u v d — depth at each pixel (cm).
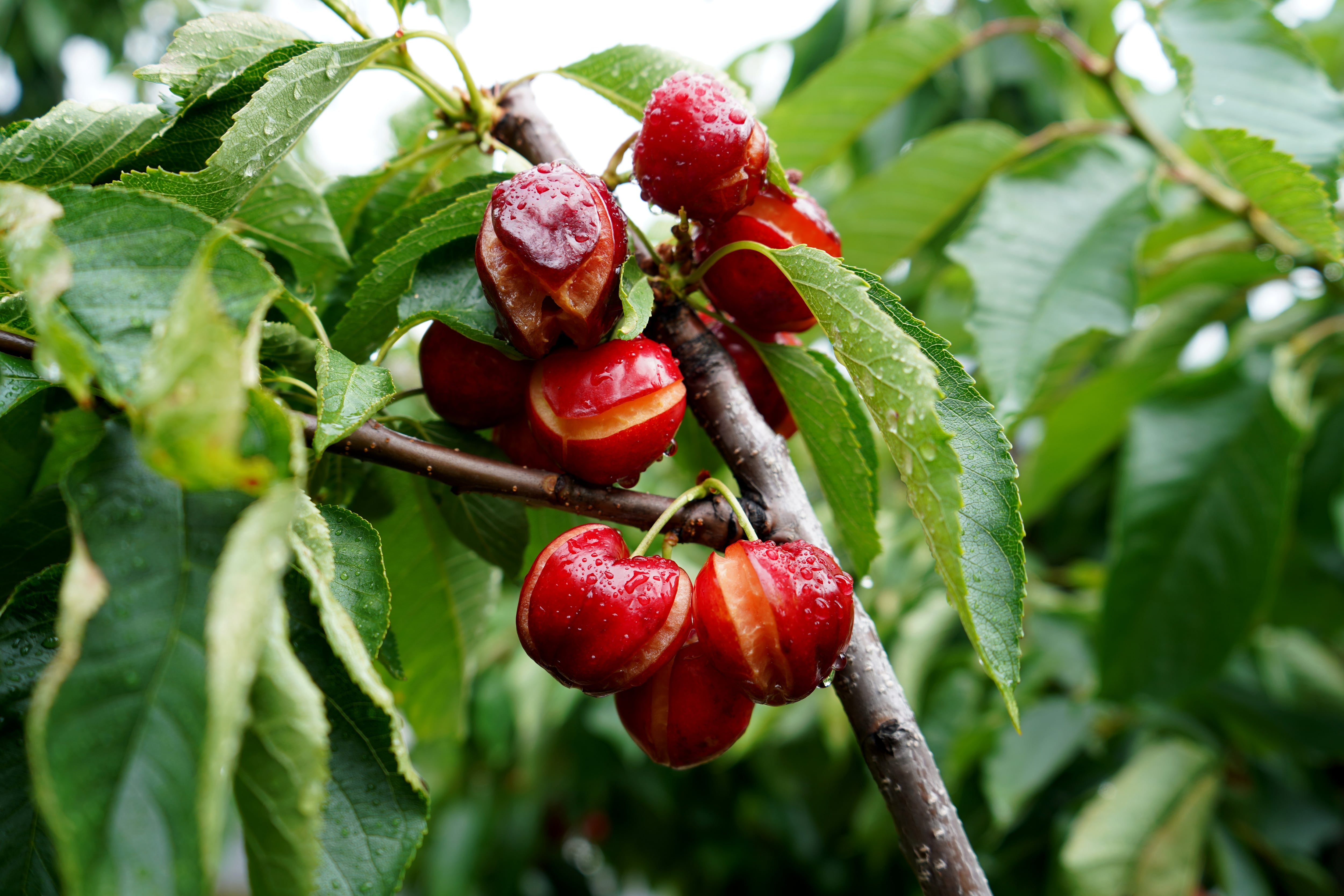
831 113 56
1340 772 65
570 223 26
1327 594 62
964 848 26
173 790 22
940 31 50
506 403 29
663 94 27
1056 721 56
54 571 26
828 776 74
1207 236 57
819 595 26
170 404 21
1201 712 62
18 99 101
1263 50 38
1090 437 60
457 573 35
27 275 23
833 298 26
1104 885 51
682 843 89
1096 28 67
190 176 27
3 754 25
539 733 61
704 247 29
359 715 25
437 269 28
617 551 27
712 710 27
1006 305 40
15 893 25
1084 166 44
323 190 33
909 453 25
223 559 22
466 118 31
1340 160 36
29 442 30
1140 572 50
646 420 27
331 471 31
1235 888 55
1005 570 26
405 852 25
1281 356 50
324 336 26
